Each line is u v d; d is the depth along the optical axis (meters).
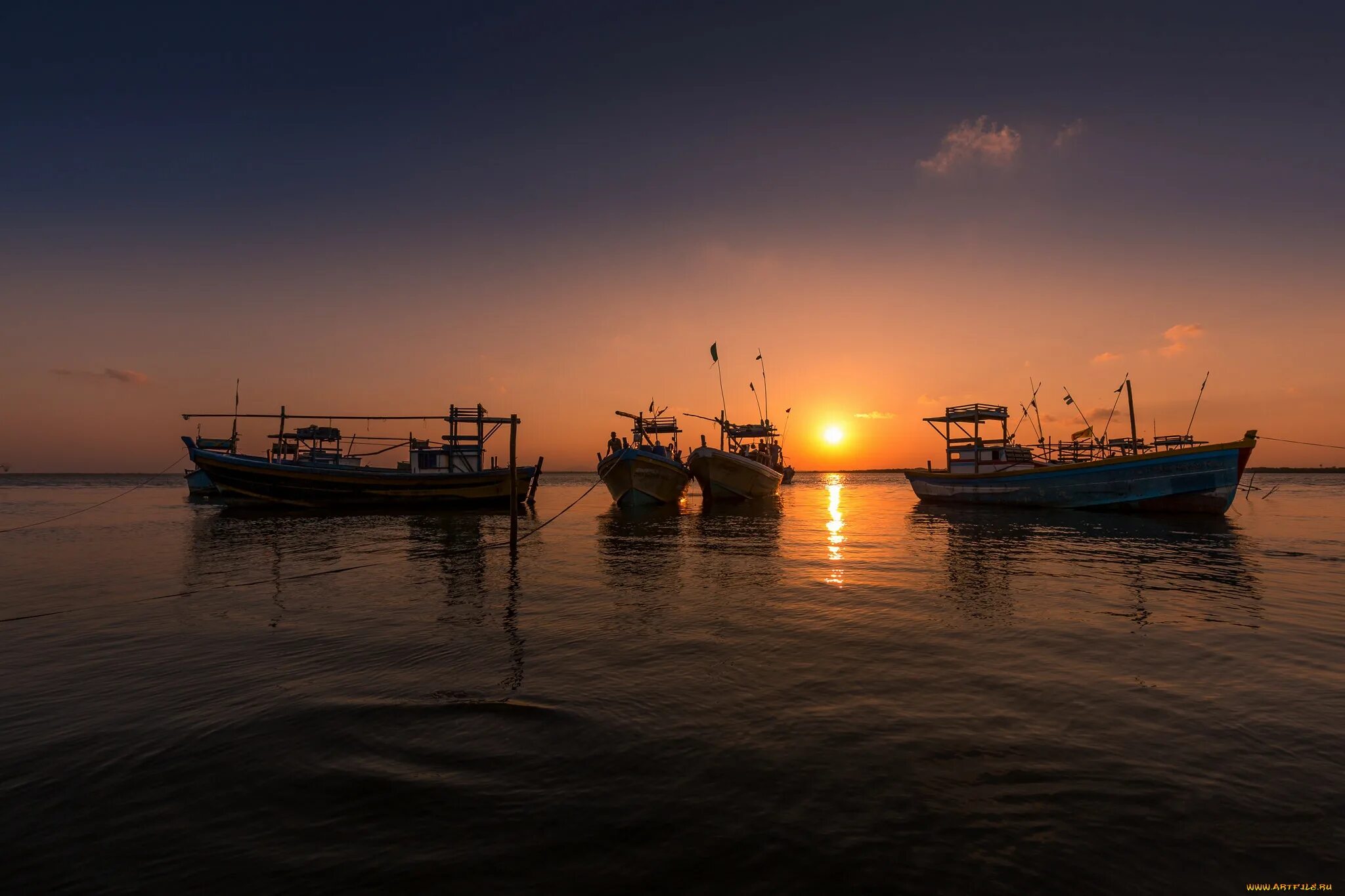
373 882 3.76
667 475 39.03
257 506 44.12
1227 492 28.84
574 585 13.80
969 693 6.86
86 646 9.02
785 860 3.91
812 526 28.06
